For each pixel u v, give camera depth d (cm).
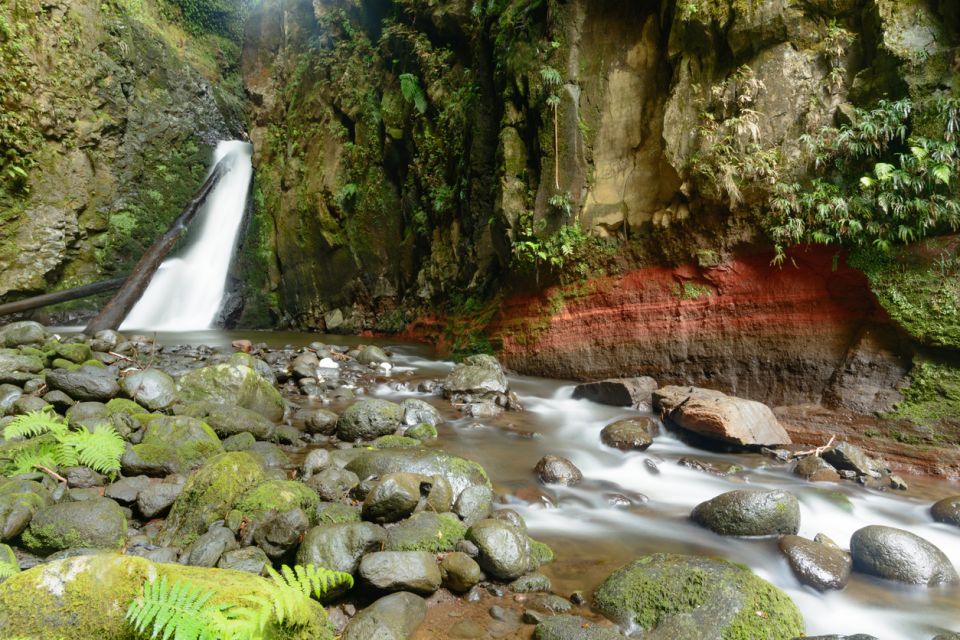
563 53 924
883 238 614
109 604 234
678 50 788
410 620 305
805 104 679
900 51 608
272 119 1930
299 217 1691
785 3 684
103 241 1473
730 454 605
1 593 228
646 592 325
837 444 559
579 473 528
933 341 570
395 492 387
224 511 372
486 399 780
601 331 852
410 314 1416
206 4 2066
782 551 384
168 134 1709
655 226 799
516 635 303
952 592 356
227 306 1723
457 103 1257
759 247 709
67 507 352
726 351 726
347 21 1650
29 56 1291
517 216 962
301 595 269
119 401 559
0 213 1240
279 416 664
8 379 615
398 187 1520
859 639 283
